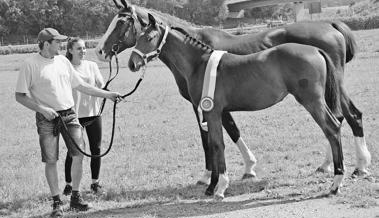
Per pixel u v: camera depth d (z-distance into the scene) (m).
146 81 22.38
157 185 8.09
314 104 6.64
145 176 8.70
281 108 14.04
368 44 28.39
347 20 45.22
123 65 29.17
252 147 10.21
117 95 7.07
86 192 7.88
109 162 9.79
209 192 7.36
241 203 6.86
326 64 6.79
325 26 7.95
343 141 9.98
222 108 7.06
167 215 6.55
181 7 68.25
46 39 6.59
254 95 6.88
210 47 7.38
